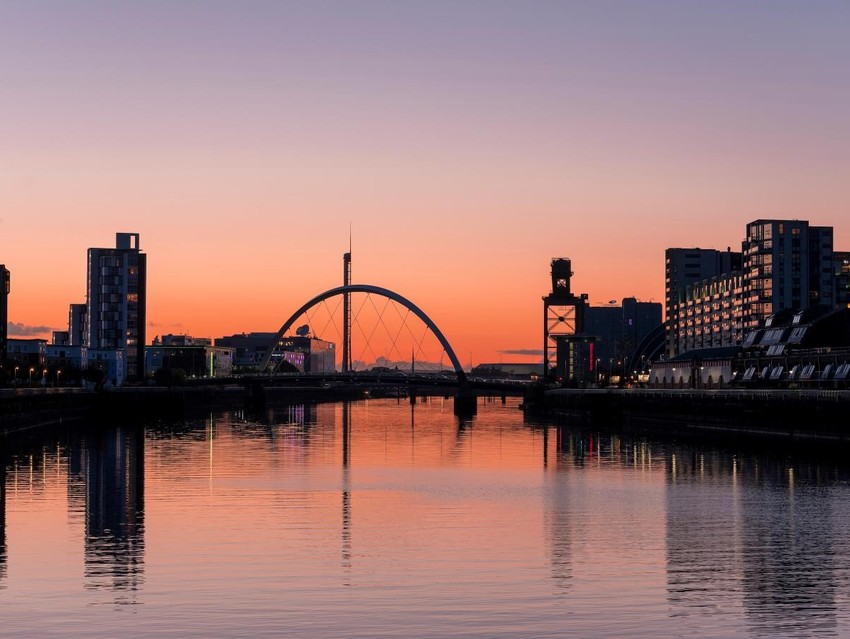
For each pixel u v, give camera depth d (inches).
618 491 3860.7
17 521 3048.7
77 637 1819.6
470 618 1943.9
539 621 1925.4
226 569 2367.1
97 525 2982.3
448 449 6171.3
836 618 1953.7
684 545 2684.5
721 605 2043.6
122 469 4692.4
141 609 2003.0
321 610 1999.3
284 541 2733.8
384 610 1999.3
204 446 6304.1
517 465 5012.3
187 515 3186.5
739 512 3275.1
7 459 5191.9
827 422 5792.3
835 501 3523.6
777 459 5152.6
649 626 1895.9
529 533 2874.0
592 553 2573.8
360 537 2797.7
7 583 2218.3
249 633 1844.2
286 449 6117.1
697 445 6294.3
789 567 2400.3
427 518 3157.0
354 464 5068.9
